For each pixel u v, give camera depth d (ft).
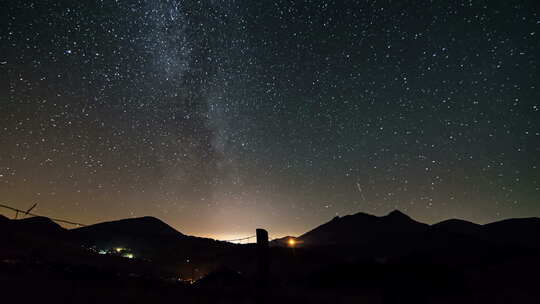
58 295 21.52
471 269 53.42
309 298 34.42
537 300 37.73
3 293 19.99
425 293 15.64
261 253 18.45
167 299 24.93
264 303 17.79
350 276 47.55
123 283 26.35
